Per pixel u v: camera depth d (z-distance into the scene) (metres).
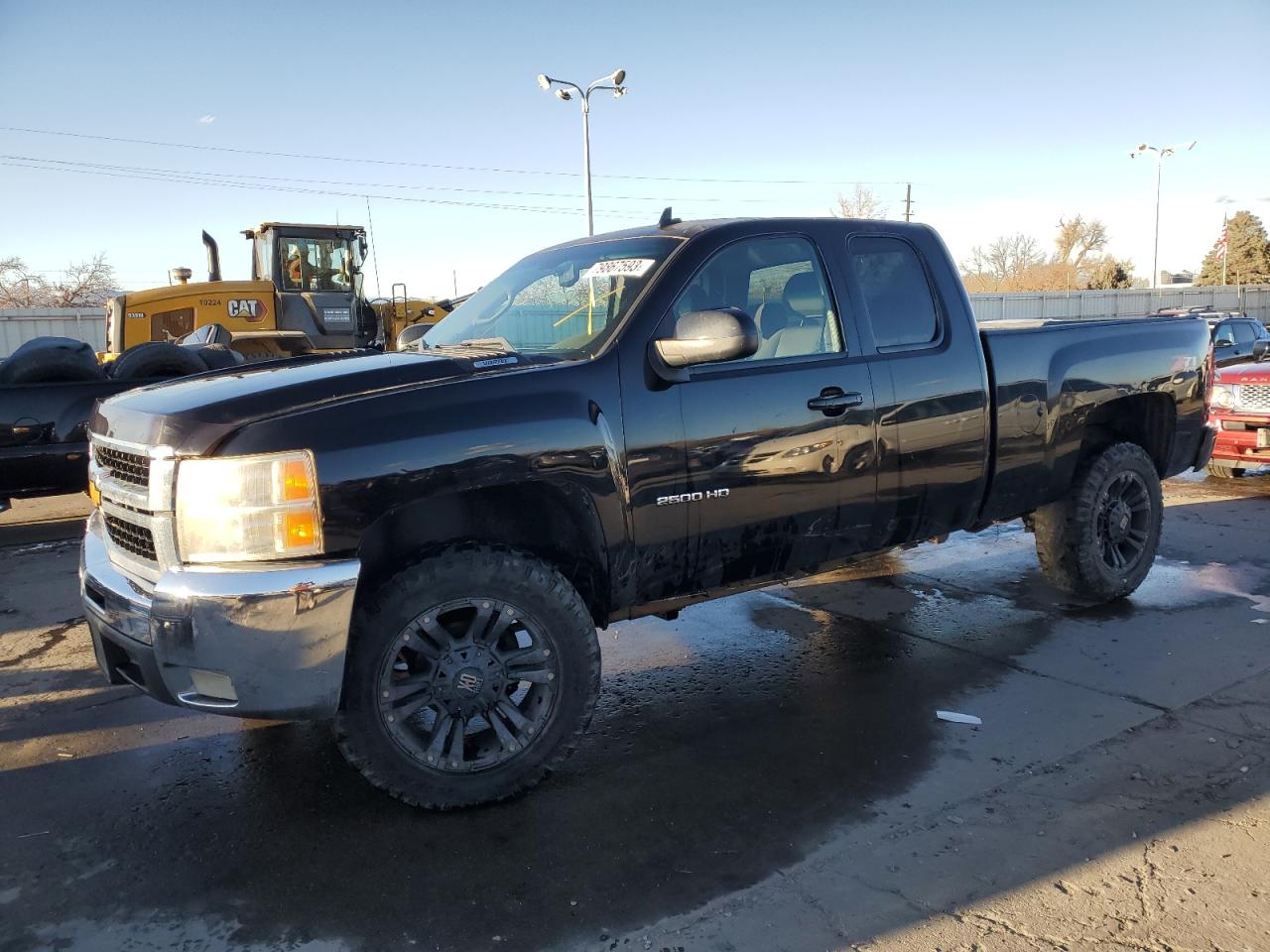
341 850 3.04
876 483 4.05
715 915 2.67
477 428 3.06
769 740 3.81
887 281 4.24
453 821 3.21
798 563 3.97
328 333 15.33
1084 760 3.56
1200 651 4.69
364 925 2.65
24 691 4.45
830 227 4.10
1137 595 5.64
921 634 5.06
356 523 2.88
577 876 2.87
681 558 3.60
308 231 15.04
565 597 3.29
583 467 3.25
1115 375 5.05
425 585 3.07
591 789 3.43
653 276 3.62
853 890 2.77
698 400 3.52
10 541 7.73
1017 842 3.01
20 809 3.33
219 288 14.31
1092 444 5.38
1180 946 2.49
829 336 3.99
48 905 2.76
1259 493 8.89
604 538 3.36
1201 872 2.82
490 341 3.82
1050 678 4.39
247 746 3.82
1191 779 3.39
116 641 3.04
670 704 4.21
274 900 2.77
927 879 2.82
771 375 3.72
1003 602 5.58
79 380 7.41
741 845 3.03
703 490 3.56
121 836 3.14
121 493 3.11
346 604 2.85
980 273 79.38
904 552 6.88
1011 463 4.59
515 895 2.78
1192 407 5.50
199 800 3.38
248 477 2.79
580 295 3.84
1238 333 16.83
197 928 2.65
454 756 3.21
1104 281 73.75
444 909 2.71
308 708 2.88
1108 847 2.96
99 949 2.56
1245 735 3.74
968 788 3.37
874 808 3.24
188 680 2.88
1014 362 4.58
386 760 3.11
